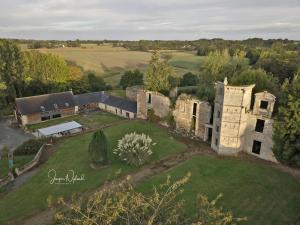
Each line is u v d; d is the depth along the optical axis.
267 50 126.50
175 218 17.20
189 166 42.66
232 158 45.16
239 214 31.30
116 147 51.25
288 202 33.50
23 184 40.53
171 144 51.22
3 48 85.62
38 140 56.25
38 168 45.47
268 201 33.72
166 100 59.94
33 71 93.31
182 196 34.47
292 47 162.62
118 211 17.16
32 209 34.22
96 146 43.50
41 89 90.50
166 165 43.75
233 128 44.88
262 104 43.72
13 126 70.12
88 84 99.38
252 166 42.28
